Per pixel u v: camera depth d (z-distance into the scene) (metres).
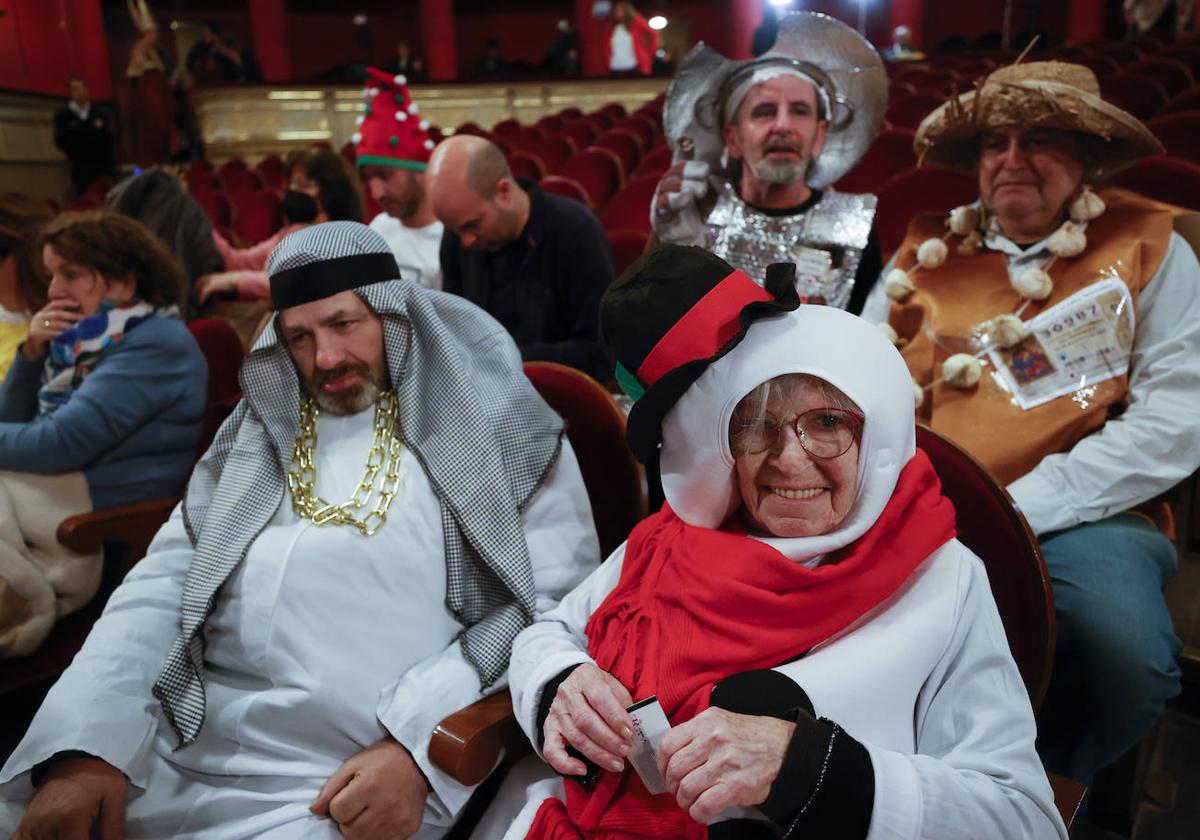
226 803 1.28
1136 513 1.68
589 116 9.38
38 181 11.20
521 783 1.29
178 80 12.12
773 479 1.01
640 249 2.96
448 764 1.18
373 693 1.31
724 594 1.01
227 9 15.10
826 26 2.06
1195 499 1.89
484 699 1.29
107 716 1.26
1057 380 1.71
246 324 3.55
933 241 1.95
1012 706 0.97
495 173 2.33
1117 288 1.68
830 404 0.97
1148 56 6.94
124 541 1.95
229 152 11.43
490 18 17.02
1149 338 1.68
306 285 1.37
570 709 1.06
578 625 1.28
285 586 1.33
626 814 1.04
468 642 1.36
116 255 1.95
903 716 0.98
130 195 3.28
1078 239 1.74
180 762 1.35
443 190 2.31
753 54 2.21
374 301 1.40
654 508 1.64
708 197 2.30
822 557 1.05
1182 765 1.78
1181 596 1.89
